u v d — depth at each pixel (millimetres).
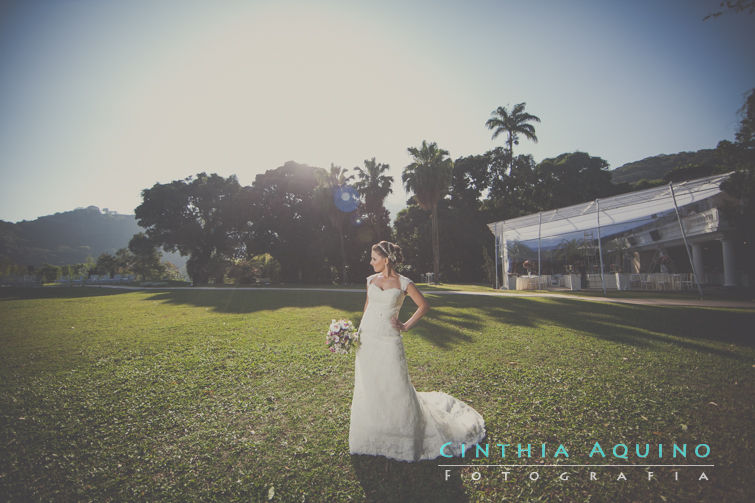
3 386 4855
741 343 6473
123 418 3826
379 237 37562
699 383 4551
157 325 9523
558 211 19203
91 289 28062
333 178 33906
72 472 2859
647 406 3900
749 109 9375
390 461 2980
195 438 3383
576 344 6641
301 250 38062
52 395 4492
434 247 30406
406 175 31203
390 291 3209
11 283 50500
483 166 40281
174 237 41125
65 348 7008
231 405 4117
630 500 2453
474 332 7805
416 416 3066
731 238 15953
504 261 25547
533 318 9500
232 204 40625
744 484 2562
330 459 3014
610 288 19297
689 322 8477
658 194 15352
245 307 13086
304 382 4820
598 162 37781
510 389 4461
